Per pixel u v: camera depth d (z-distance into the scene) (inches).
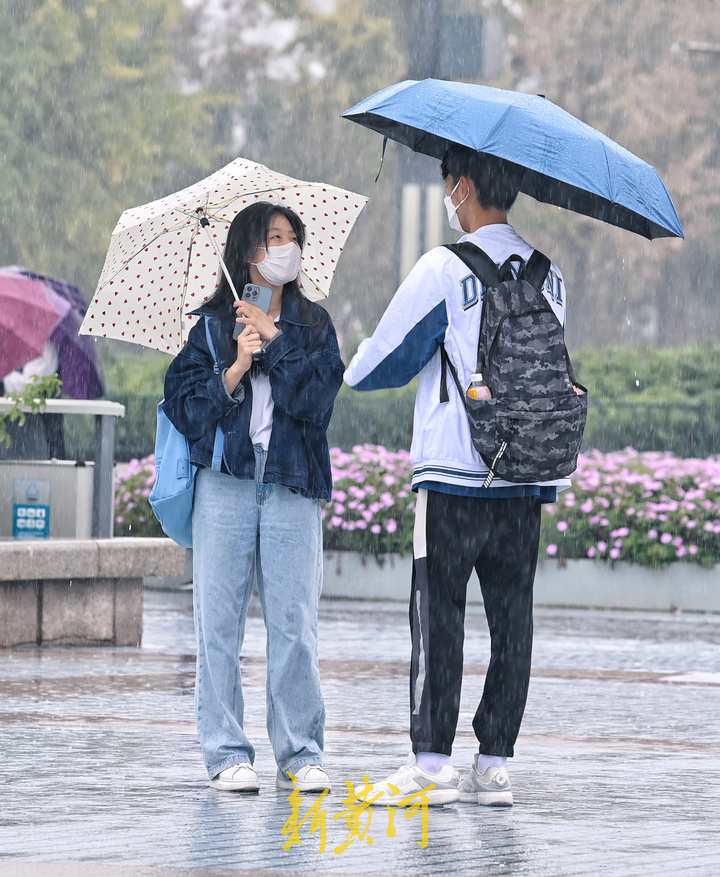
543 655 990.4
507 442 449.1
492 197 473.1
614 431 1871.3
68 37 3129.9
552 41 4062.5
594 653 1006.4
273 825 434.6
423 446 462.0
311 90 4168.3
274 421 483.2
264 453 482.0
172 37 4146.2
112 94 3235.7
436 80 478.9
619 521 1376.7
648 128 3944.4
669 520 1369.3
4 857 392.2
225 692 491.2
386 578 1417.3
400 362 459.8
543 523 1390.3
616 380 2089.1
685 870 390.3
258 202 495.2
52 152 3179.1
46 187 3144.7
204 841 412.8
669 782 527.2
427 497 462.3
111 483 1001.5
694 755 593.3
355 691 773.3
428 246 1610.5
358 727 642.8
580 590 1381.6
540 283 468.8
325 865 388.5
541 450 450.6
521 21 4089.6
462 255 462.9
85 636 972.6
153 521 1524.4
